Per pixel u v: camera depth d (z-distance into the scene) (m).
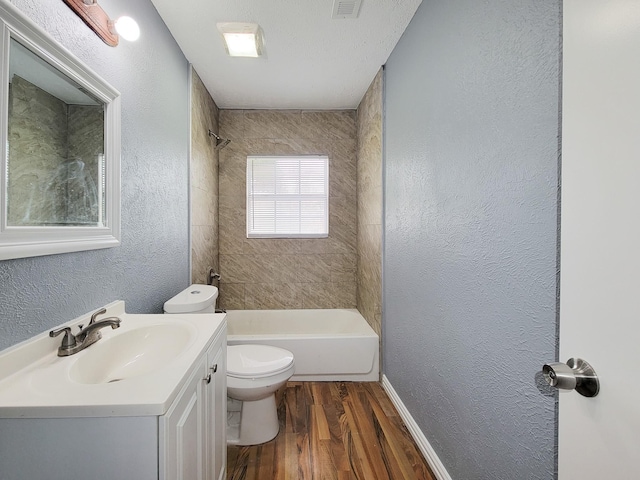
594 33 0.60
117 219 1.31
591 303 0.61
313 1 1.71
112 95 1.27
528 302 0.93
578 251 0.65
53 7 0.99
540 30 0.87
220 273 3.28
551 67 0.84
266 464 1.60
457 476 1.35
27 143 0.90
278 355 1.91
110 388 0.77
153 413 0.71
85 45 1.15
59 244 1.00
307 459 1.64
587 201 0.63
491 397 1.12
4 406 0.70
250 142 3.28
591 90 0.61
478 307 1.19
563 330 0.69
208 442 1.11
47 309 0.98
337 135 3.33
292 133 3.30
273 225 3.38
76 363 0.93
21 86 0.88
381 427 1.91
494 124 1.09
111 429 0.71
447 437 1.43
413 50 1.83
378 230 2.51
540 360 0.88
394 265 2.18
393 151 2.20
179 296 1.87
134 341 1.22
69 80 1.06
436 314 1.55
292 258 3.34
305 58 2.29
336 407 2.12
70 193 1.08
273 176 3.37
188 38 2.02
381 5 1.73
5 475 0.71
